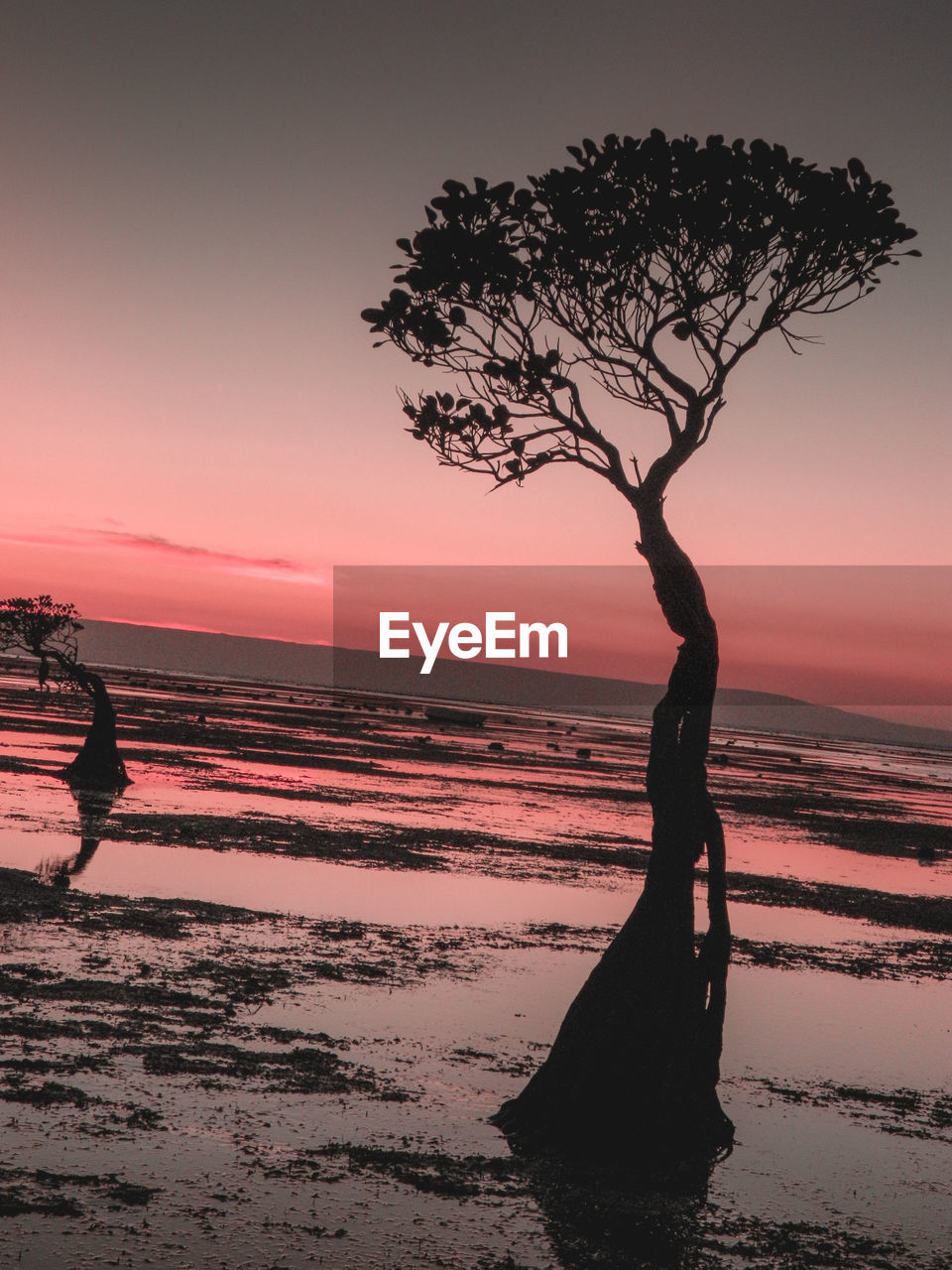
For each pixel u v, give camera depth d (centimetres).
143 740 5122
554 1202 824
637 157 1009
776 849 3453
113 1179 780
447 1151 896
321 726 8200
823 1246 794
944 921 2402
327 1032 1179
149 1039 1089
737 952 1825
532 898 2152
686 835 973
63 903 1677
